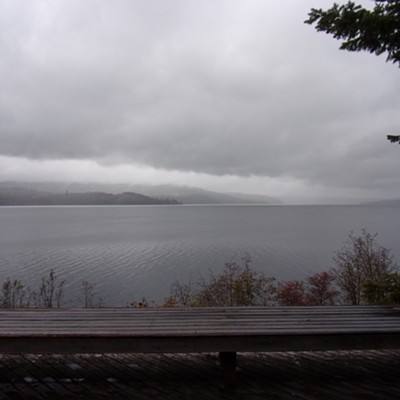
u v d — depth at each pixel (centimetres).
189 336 335
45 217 14138
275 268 2814
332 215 14738
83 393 344
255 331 344
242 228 7825
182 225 9225
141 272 3008
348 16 391
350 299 940
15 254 4072
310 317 398
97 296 2241
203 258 3634
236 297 913
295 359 429
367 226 7569
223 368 356
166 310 430
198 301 920
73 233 6962
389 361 423
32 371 391
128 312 420
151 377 379
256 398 336
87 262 3531
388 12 393
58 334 332
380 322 378
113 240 5547
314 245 4356
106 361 416
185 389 353
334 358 432
